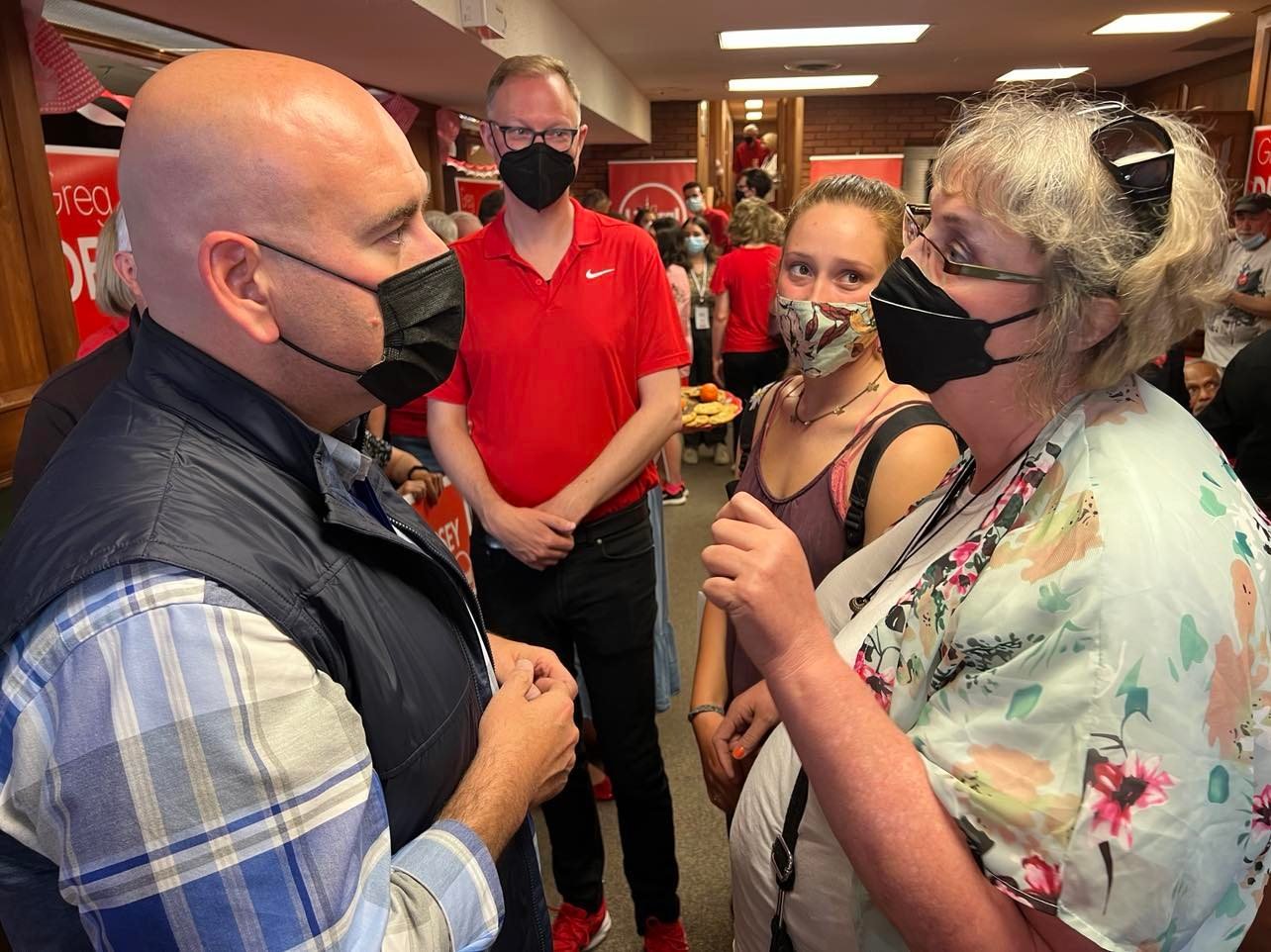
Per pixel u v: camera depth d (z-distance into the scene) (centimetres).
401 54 321
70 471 64
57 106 184
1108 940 57
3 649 58
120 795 54
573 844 181
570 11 475
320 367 72
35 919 63
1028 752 62
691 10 479
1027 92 76
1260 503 237
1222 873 59
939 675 72
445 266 76
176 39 292
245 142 64
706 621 150
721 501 493
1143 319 68
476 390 170
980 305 73
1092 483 65
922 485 115
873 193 123
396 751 72
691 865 212
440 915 66
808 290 122
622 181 946
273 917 56
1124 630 59
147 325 71
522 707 90
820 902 85
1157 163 66
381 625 72
